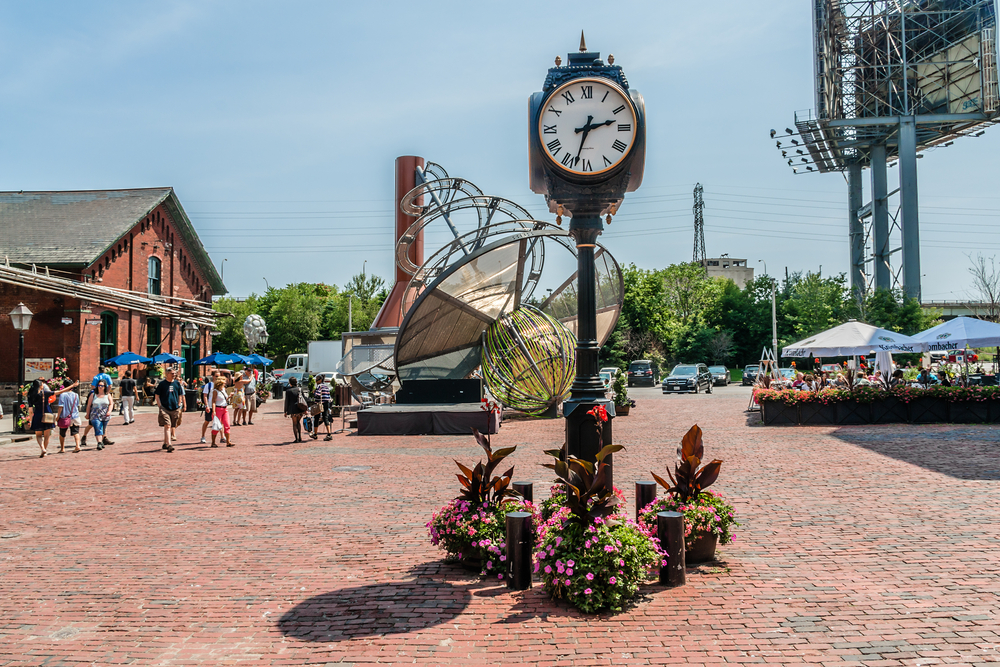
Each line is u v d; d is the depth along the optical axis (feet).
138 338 102.58
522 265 72.28
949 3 157.28
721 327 220.64
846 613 16.53
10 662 14.62
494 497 21.31
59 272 89.97
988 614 16.26
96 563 21.65
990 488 30.83
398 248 85.25
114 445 53.62
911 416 60.29
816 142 166.61
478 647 14.99
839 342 68.74
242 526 26.27
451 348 74.23
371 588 19.02
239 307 230.48
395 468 40.42
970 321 65.10
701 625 15.99
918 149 176.55
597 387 19.85
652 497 21.54
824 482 33.17
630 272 210.18
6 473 39.68
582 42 20.43
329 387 57.26
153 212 107.86
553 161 19.57
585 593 16.72
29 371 86.33
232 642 15.48
